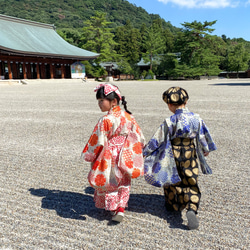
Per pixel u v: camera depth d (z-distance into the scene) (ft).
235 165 12.21
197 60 173.37
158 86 76.02
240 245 6.47
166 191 7.85
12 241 6.74
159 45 192.44
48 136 18.13
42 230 7.23
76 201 9.00
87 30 164.25
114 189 7.25
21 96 48.21
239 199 8.91
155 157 7.50
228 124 20.93
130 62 197.57
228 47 242.99
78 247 6.46
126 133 7.29
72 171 11.80
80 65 138.21
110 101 7.16
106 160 7.09
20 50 104.47
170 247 6.41
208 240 6.69
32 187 10.15
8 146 15.84
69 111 29.04
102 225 7.46
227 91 51.21
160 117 24.12
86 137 17.72
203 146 7.34
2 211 8.30
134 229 7.23
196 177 7.25
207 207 8.41
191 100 36.65
